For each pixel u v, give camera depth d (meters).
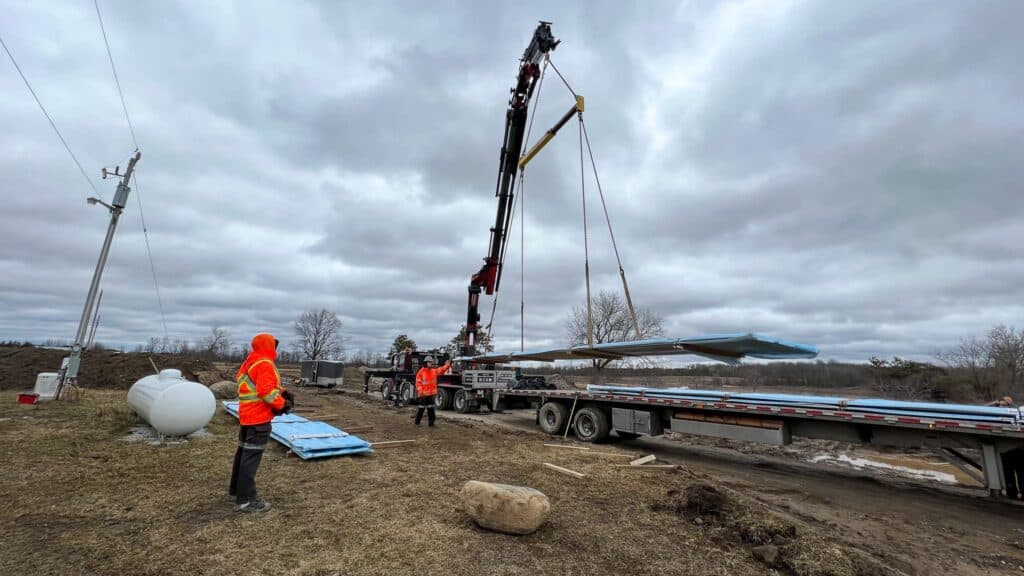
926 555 5.23
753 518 5.30
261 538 4.44
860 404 8.11
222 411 12.42
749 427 9.45
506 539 4.66
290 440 8.05
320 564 3.95
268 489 5.95
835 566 4.23
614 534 4.95
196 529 4.61
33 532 4.45
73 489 5.72
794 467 9.95
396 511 5.30
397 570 3.90
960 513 6.78
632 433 11.72
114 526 4.65
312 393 24.70
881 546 5.43
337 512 5.20
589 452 9.55
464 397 17.69
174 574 3.72
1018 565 5.02
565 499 6.15
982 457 7.04
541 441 11.27
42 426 9.44
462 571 3.93
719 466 9.82
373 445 9.04
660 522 5.38
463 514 5.31
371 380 27.59
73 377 13.53
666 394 10.93
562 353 13.03
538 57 15.64
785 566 4.32
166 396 8.41
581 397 12.55
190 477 6.36
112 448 7.81
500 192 17.44
